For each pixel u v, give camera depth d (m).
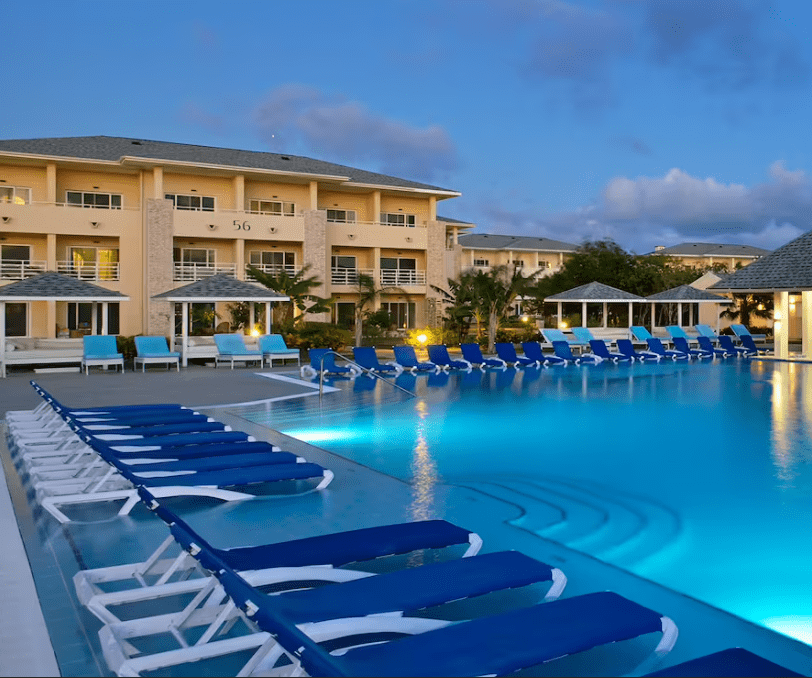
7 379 18.94
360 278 32.06
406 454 9.20
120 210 31.36
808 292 26.00
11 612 4.09
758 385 17.86
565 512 6.41
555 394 16.02
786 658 3.63
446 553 5.24
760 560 5.12
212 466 7.01
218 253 33.75
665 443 10.01
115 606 4.16
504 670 2.86
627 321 41.69
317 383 18.34
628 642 3.78
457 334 34.22
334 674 2.41
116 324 31.70
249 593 3.07
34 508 6.43
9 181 30.61
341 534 4.82
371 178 38.78
